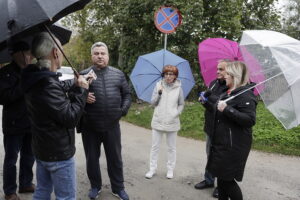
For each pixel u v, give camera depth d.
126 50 11.33
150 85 5.15
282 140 6.83
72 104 2.68
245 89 3.31
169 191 4.48
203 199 4.28
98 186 4.18
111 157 4.02
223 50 4.66
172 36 10.17
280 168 5.52
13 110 3.72
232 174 3.33
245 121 3.20
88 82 2.90
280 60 3.13
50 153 2.69
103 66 3.90
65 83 3.11
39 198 2.99
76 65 18.73
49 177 2.99
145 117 8.93
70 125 2.63
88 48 16.75
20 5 2.36
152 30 10.90
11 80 3.54
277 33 3.60
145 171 5.18
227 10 10.34
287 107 3.11
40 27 2.62
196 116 8.75
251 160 5.86
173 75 4.66
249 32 3.64
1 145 6.11
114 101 3.90
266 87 3.26
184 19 9.67
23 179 4.14
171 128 4.73
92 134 3.96
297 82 3.03
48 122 2.62
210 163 3.48
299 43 3.32
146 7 10.38
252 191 4.60
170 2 9.81
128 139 7.04
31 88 2.55
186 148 6.48
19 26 2.31
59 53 2.71
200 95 3.86
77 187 4.47
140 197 4.26
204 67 4.88
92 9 13.84
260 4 11.78
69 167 2.78
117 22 11.14
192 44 10.08
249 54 3.56
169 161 4.93
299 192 4.62
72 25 16.59
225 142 3.32
